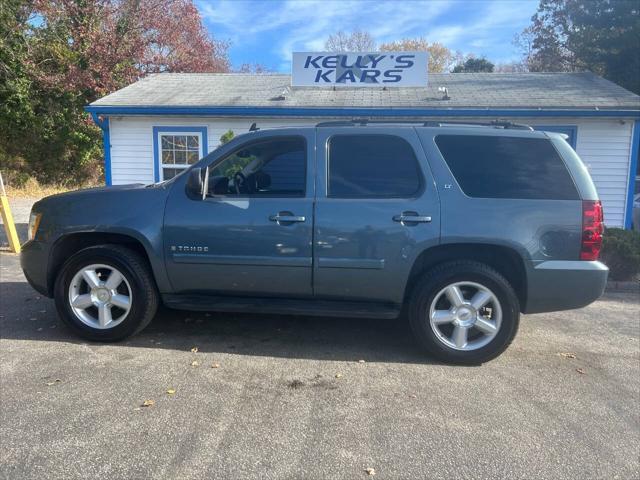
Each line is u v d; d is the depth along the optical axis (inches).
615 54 754.2
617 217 431.5
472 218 169.8
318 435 128.6
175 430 129.6
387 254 172.4
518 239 168.2
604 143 422.0
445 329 180.5
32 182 829.2
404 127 180.4
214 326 211.2
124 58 914.1
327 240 174.6
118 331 186.9
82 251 186.4
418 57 472.4
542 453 122.6
